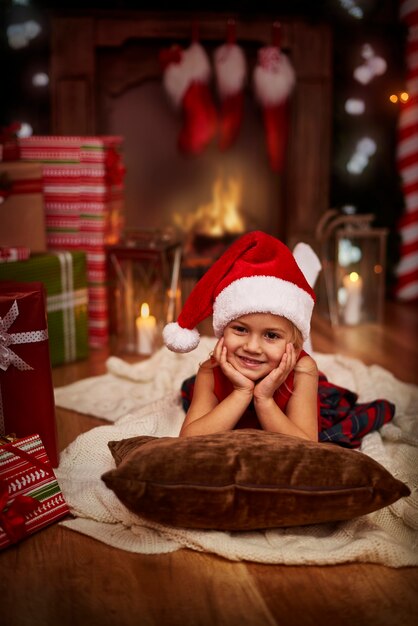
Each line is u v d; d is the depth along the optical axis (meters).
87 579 1.28
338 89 3.86
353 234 3.34
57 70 3.56
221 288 1.55
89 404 2.21
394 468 1.63
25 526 1.42
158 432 1.83
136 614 1.18
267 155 3.81
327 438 1.73
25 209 2.65
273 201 3.86
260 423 1.61
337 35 3.80
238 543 1.34
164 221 3.86
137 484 1.31
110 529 1.45
